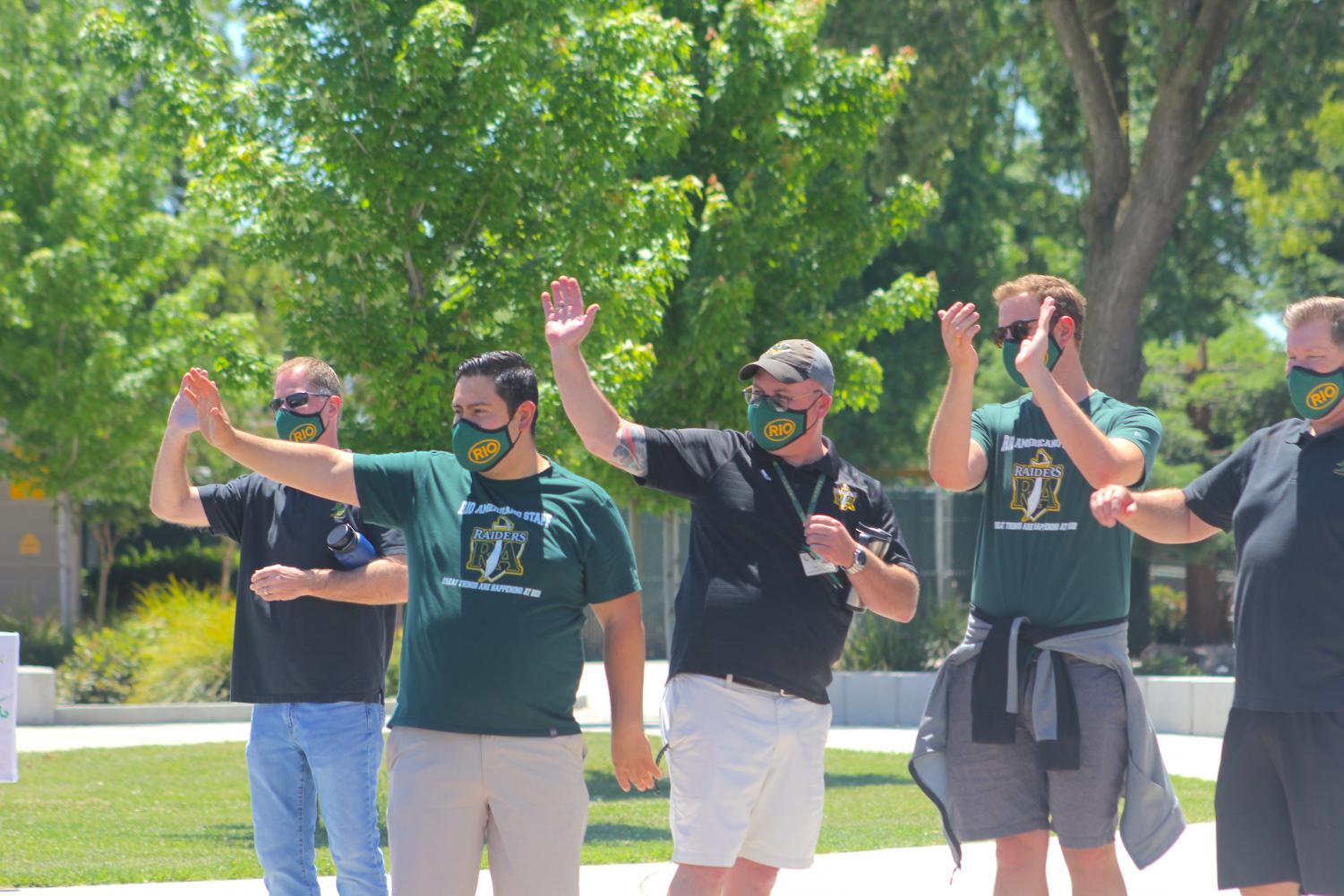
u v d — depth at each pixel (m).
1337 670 8.57
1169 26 35.41
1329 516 8.63
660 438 9.16
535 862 8.45
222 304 49.56
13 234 39.75
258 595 10.24
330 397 10.72
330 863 15.78
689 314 27.08
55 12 42.06
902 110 36.81
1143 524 9.28
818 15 27.73
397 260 20.94
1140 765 9.38
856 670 34.59
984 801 9.84
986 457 9.95
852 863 15.74
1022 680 9.67
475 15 21.00
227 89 21.30
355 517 10.48
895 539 9.36
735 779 8.93
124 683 35.03
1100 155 38.31
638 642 8.89
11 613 43.59
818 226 29.23
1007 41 41.59
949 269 52.19
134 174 41.66
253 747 10.52
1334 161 46.88
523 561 8.50
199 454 43.25
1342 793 8.51
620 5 22.42
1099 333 38.09
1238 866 8.96
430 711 8.41
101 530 50.06
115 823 19.23
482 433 8.45
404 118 20.28
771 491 9.17
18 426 40.75
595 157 20.86
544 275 20.39
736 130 27.86
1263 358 54.47
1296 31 35.00
